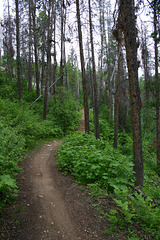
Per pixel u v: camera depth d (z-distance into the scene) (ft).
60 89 55.01
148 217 11.62
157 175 33.40
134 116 18.74
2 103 40.19
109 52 63.98
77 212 12.46
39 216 11.68
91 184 15.81
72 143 25.82
